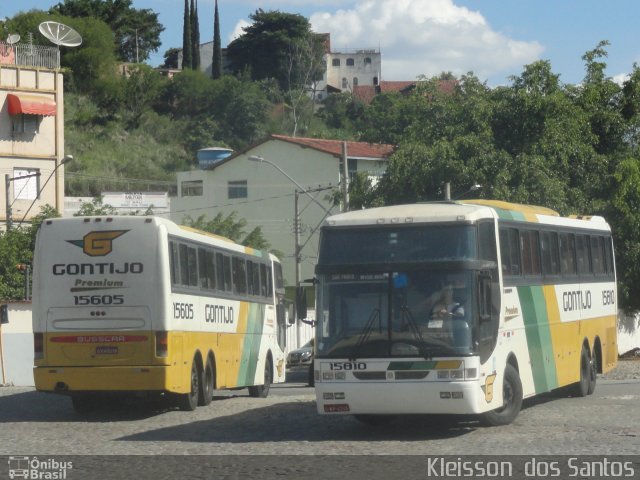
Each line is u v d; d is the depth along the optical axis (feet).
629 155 159.12
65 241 76.13
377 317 58.08
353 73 587.27
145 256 75.36
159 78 395.55
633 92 167.84
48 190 220.02
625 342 165.78
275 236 261.03
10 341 141.08
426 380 56.90
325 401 58.13
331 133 407.64
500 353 62.13
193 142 375.66
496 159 149.48
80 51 373.81
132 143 360.69
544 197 146.30
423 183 151.84
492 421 63.21
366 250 59.31
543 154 152.76
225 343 90.48
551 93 158.71
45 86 220.02
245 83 399.65
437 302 57.77
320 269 59.57
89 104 369.30
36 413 81.05
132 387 74.95
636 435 57.21
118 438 61.52
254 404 85.97
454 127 156.76
